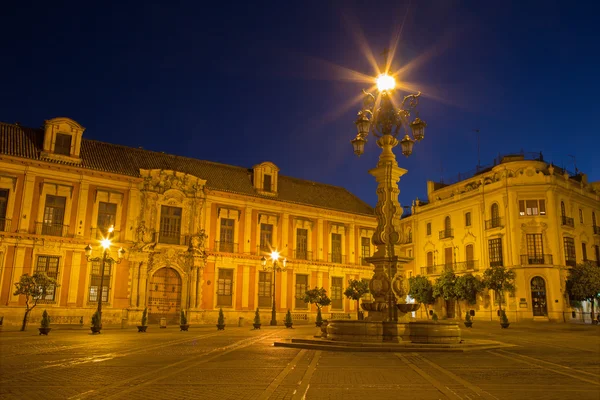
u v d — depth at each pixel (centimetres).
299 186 4850
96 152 3700
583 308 4291
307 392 818
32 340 1966
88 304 3369
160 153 4119
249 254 4131
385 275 1770
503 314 3322
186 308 3741
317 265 4547
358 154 1828
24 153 3297
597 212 4894
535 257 4247
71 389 840
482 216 4656
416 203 5712
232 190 4144
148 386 873
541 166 4538
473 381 945
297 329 3058
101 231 3491
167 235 3772
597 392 837
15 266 3158
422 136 1814
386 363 1218
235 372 1051
